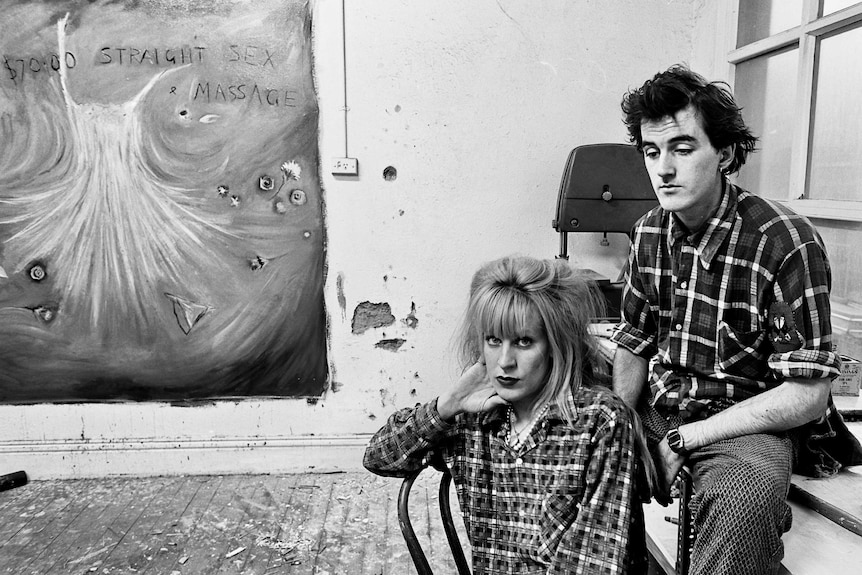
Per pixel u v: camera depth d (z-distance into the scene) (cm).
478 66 246
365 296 257
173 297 252
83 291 250
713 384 124
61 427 257
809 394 109
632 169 225
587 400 100
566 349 100
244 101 243
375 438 109
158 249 249
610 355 164
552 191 254
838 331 184
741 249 116
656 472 119
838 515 118
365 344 260
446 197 252
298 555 204
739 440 113
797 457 127
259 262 252
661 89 110
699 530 109
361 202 251
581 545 94
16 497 244
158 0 237
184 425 260
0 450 256
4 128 240
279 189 248
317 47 242
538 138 250
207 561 201
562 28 245
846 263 181
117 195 245
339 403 262
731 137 111
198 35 239
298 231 251
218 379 258
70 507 236
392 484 254
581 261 256
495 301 98
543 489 100
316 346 258
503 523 102
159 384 257
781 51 204
